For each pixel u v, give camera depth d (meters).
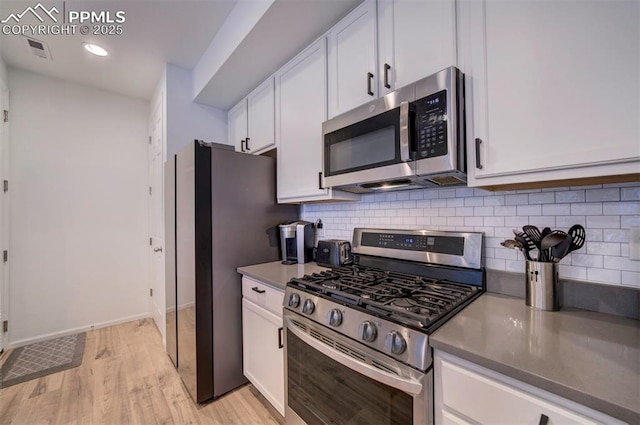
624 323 0.84
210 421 1.51
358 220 1.77
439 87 0.99
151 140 2.93
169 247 2.12
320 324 1.12
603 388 0.53
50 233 2.52
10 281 2.32
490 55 0.92
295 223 1.91
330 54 1.50
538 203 1.07
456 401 0.72
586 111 0.74
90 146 2.73
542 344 0.71
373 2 1.27
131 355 2.23
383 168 1.16
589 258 0.96
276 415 1.56
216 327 1.68
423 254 1.36
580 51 0.75
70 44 2.04
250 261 1.85
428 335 0.77
